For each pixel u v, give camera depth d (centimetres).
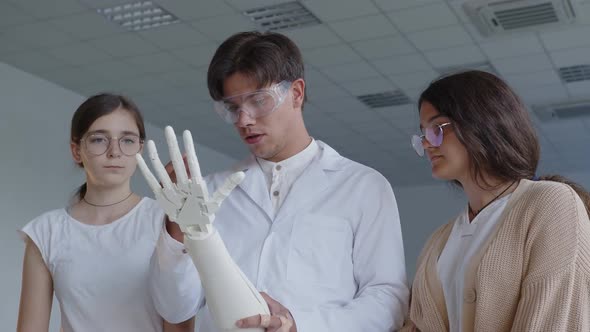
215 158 1150
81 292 210
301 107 203
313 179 201
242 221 200
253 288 152
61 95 833
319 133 1060
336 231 195
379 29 683
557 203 155
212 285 148
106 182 215
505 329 156
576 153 1171
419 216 1412
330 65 777
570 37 704
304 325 169
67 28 680
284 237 194
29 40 708
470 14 649
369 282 192
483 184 168
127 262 211
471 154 165
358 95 883
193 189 141
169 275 173
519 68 795
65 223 219
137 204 221
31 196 778
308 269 191
